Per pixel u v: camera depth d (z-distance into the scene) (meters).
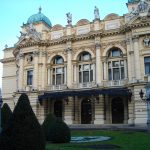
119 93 46.97
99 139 27.31
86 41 53.81
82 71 54.16
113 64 51.72
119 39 50.88
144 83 44.56
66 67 54.81
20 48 58.50
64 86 53.69
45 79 56.03
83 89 51.50
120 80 49.25
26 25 61.06
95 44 52.31
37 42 56.53
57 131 25.11
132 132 32.31
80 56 54.97
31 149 15.19
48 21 62.53
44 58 56.78
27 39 57.22
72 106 52.16
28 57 58.00
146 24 46.25
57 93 52.69
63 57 55.53
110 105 50.25
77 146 22.44
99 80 50.53
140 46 46.97
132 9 50.09
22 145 15.02
